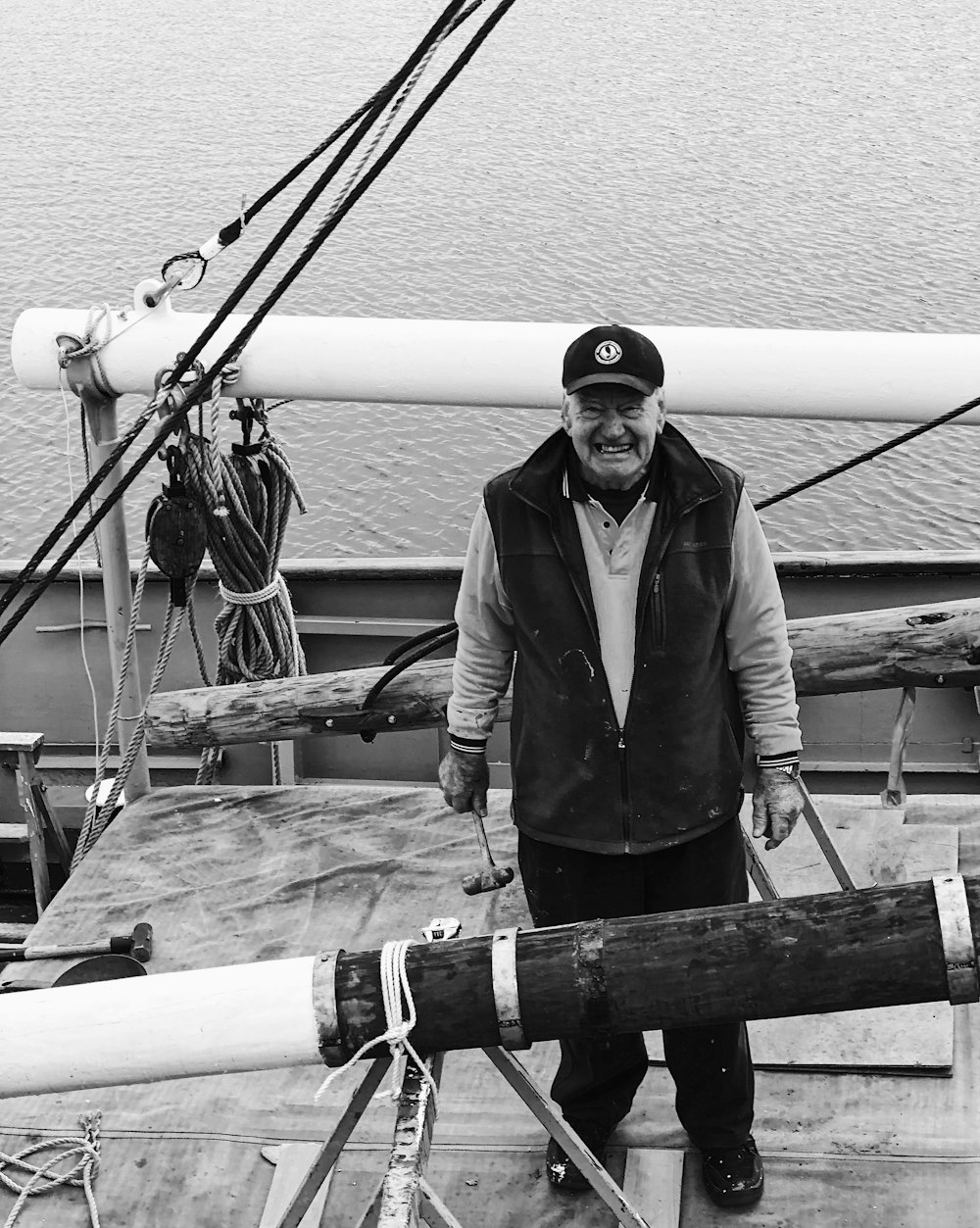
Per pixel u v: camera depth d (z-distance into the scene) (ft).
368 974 7.31
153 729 14.83
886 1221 9.36
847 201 107.76
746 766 11.40
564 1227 9.48
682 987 7.09
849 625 13.37
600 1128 9.70
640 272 94.38
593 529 8.43
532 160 119.96
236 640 16.67
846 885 11.23
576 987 7.15
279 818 14.62
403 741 19.53
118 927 13.07
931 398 12.96
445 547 65.41
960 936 6.93
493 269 95.55
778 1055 10.76
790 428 73.67
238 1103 10.69
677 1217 9.46
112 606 14.43
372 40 164.35
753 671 8.90
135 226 103.35
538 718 8.78
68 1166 10.22
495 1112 10.47
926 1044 10.76
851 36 164.45
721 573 8.45
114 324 13.46
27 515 67.82
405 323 13.48
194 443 14.29
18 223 103.86
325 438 73.87
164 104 138.72
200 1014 7.32
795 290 90.68
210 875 13.78
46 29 172.76
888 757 19.53
